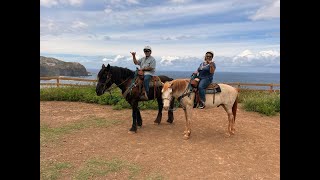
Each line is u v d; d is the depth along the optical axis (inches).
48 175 212.4
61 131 328.2
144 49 318.3
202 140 299.1
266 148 275.7
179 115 415.5
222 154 259.1
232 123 314.0
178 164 236.4
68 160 243.0
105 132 327.3
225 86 305.4
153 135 316.2
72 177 210.5
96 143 288.5
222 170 225.3
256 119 398.3
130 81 319.3
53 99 542.9
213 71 289.0
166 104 275.4
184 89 293.6
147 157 251.3
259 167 231.6
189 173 219.3
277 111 445.7
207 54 289.4
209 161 242.8
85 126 351.6
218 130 338.3
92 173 217.3
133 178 210.2
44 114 417.1
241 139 303.4
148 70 317.1
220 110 461.7
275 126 359.6
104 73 304.5
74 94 544.7
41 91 562.6
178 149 271.3
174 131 332.5
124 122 372.5
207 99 293.3
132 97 315.9
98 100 513.3
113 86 320.5
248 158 250.5
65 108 466.6
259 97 506.3
